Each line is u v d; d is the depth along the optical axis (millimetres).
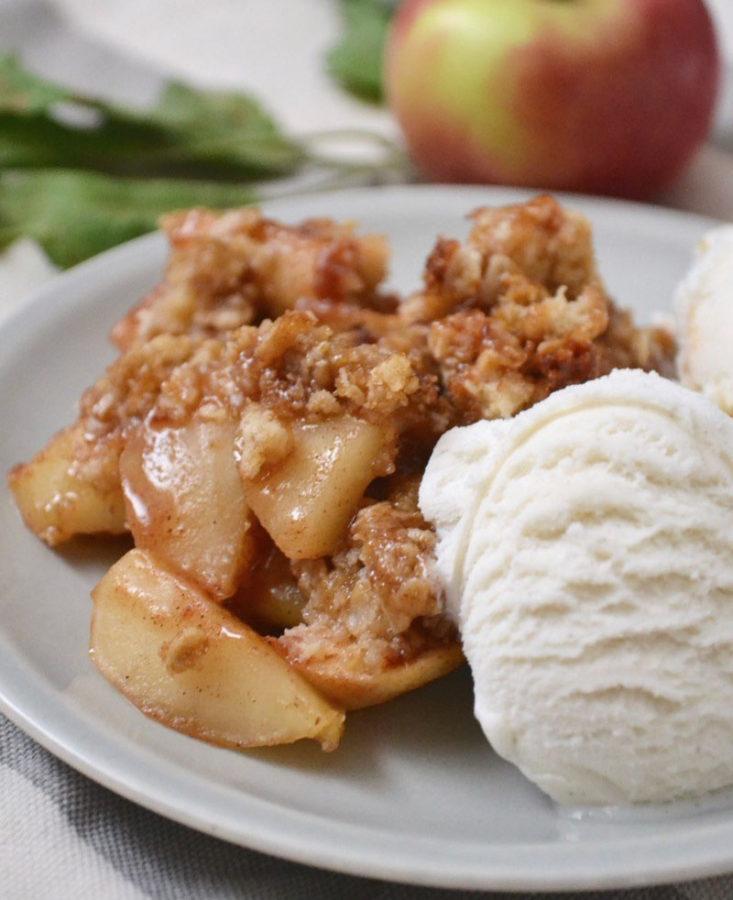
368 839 198
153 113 358
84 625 234
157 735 215
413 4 359
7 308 311
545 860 195
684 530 211
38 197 328
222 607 228
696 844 196
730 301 249
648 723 206
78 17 432
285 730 215
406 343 243
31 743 223
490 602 214
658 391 215
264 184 360
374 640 222
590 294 248
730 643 208
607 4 343
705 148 389
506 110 343
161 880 207
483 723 211
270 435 228
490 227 253
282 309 263
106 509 245
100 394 250
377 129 389
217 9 447
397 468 235
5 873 206
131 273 296
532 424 218
